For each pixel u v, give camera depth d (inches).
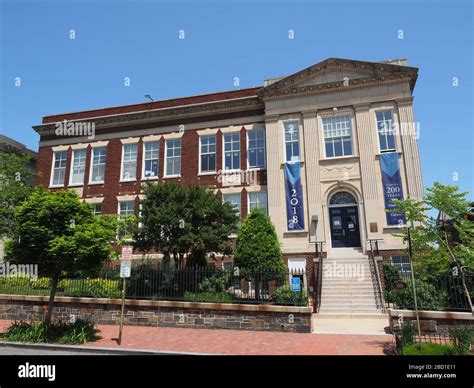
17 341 429.7
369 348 395.5
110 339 446.6
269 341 438.9
